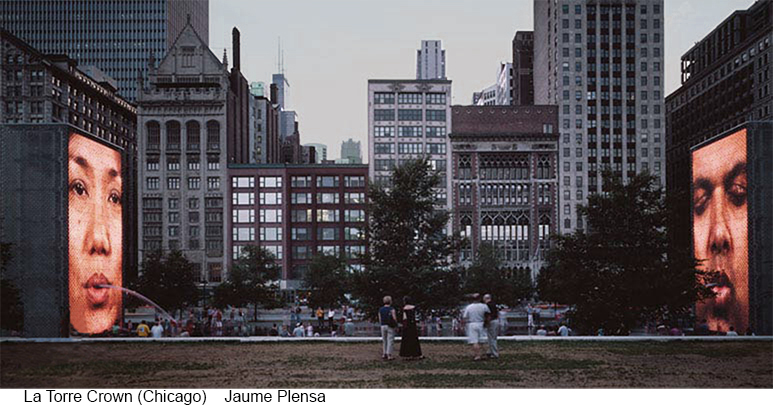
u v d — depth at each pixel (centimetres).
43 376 2206
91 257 4819
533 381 2062
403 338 2514
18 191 4550
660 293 4281
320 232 14688
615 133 15312
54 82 14250
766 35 14638
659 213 4469
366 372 2223
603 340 3020
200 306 12131
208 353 2666
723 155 5028
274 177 14638
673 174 19875
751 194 4681
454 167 15050
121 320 5181
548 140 15125
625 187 4612
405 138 14988
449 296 5250
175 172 14475
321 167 14738
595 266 4603
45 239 4506
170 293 8350
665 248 4522
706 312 5297
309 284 10350
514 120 15188
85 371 2286
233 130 15312
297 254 14625
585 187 15150
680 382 2062
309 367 2328
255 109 18800
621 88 15400
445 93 15100
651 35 15500
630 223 4516
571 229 15000
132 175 18125
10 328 4441
